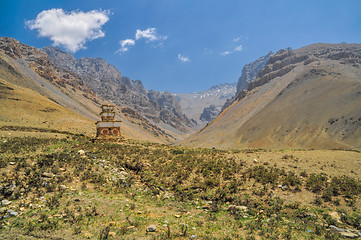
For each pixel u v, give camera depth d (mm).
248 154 25156
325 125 93312
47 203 12141
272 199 13883
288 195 14422
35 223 10273
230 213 12406
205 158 22891
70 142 26969
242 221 11555
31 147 21922
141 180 17312
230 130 157875
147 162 21250
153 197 14492
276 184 15922
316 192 14648
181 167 19797
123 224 10820
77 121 110250
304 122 104938
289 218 11906
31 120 95500
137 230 10312
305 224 11250
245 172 18188
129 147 27078
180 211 12742
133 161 21000
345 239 9984
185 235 9984
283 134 108562
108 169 18359
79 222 10656
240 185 15922
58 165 17375
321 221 11547
